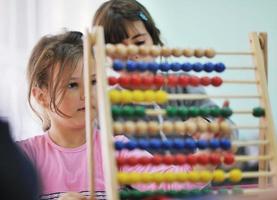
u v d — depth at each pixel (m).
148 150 0.86
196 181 0.81
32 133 1.79
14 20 1.92
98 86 0.78
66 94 0.99
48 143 1.05
